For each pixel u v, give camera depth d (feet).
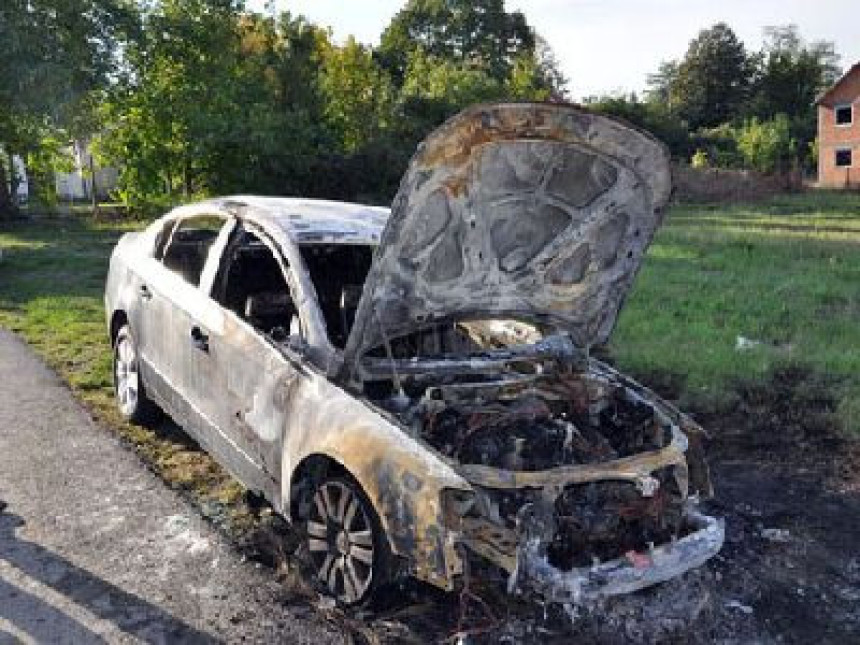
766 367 26.50
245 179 80.12
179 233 19.86
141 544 15.06
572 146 12.80
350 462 12.62
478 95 123.54
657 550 12.56
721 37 278.26
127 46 72.13
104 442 19.80
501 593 13.48
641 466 12.87
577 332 16.07
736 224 75.00
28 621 12.62
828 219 81.82
